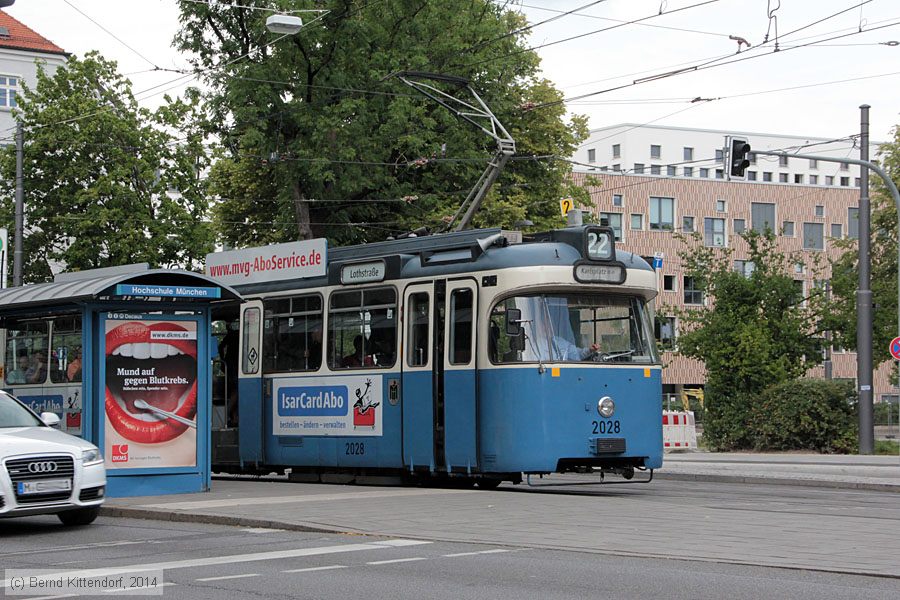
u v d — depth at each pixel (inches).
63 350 704.4
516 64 1573.6
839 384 1268.5
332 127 1375.5
